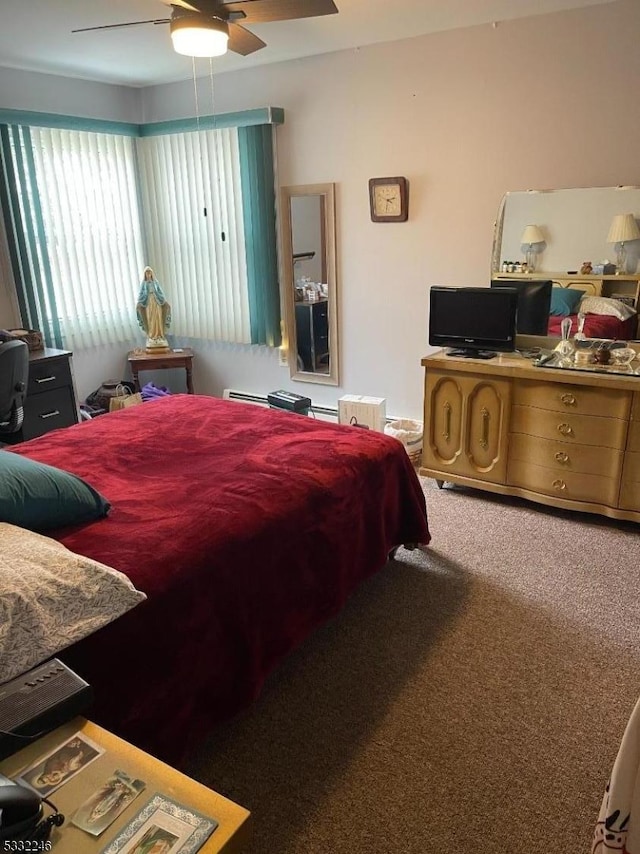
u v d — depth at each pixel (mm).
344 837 1575
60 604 1386
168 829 953
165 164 4629
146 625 1590
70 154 4285
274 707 2010
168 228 4793
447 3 2941
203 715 1767
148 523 1892
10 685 1174
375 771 1766
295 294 4430
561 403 2982
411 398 4172
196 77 4316
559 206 3238
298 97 4012
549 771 1750
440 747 1840
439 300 3355
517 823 1604
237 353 4891
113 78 4301
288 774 1761
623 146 3080
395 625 2395
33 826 928
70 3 2762
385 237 3951
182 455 2467
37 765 1065
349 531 2299
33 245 4121
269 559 1957
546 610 2457
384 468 2527
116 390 4629
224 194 4430
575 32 3057
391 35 3473
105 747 1109
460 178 3586
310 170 4121
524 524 3139
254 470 2277
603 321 3225
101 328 4707
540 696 2025
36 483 1816
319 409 4570
